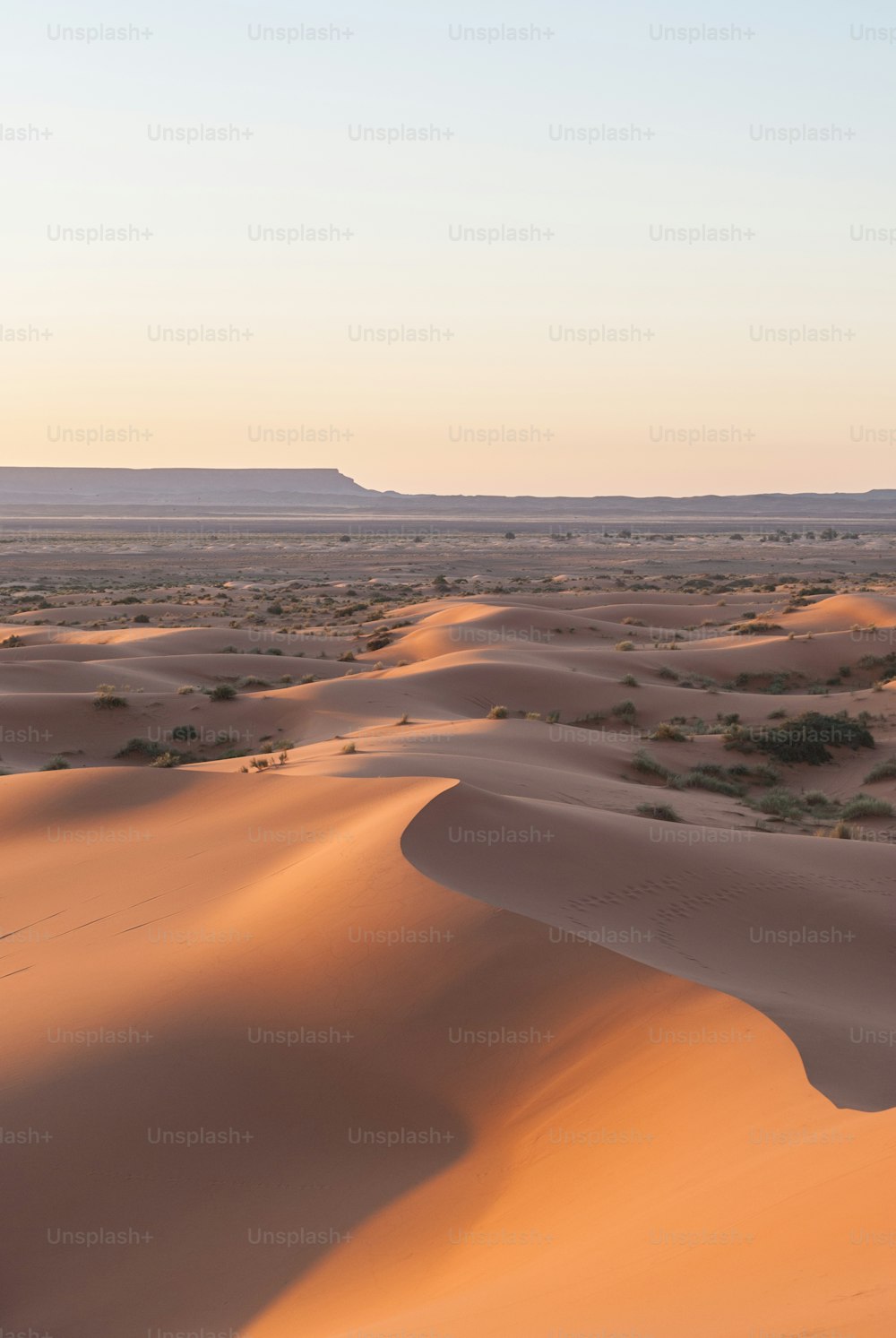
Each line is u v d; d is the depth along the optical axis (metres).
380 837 16.44
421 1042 11.62
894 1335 4.52
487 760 27.98
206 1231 9.25
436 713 43.22
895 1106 8.93
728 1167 7.93
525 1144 9.88
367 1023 12.01
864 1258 5.54
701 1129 8.91
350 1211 9.39
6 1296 8.66
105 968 14.44
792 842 20.70
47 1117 10.73
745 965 14.19
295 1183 9.85
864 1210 6.14
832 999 13.43
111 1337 8.08
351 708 43.44
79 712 42.34
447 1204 9.28
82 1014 12.84
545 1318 6.02
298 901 15.06
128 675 51.53
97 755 39.09
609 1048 10.89
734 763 35.97
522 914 13.52
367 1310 7.70
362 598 110.69
